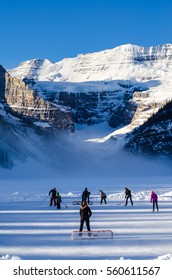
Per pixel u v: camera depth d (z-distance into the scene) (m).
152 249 25.83
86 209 30.67
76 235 30.05
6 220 41.22
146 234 31.77
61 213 47.56
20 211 50.12
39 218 42.75
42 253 24.88
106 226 36.38
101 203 60.22
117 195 75.12
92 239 29.78
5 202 64.06
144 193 78.62
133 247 26.55
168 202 62.47
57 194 53.47
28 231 33.88
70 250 25.75
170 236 30.75
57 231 33.78
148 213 46.72
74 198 72.38
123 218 42.16
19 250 25.84
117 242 28.45
